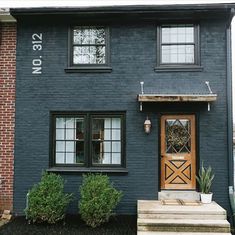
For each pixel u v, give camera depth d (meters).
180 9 9.22
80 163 9.57
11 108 9.62
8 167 9.52
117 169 9.34
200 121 9.30
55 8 9.34
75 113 9.55
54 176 8.79
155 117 9.37
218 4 9.09
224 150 9.23
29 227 8.23
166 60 9.61
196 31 9.54
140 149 9.35
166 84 9.41
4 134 9.58
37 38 9.71
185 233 7.59
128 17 9.51
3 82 9.66
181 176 9.38
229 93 9.26
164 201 8.89
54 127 9.62
